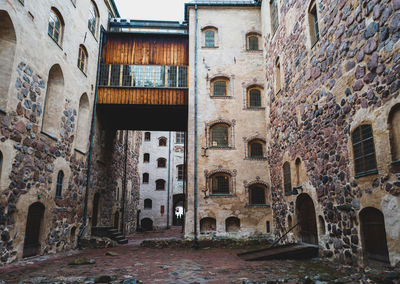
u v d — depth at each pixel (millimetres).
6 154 9219
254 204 16156
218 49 18000
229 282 7312
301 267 9109
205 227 15875
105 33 17766
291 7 13125
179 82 17406
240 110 17219
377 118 7211
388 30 6895
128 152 25562
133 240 19969
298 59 12203
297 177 12453
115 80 17125
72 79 13891
